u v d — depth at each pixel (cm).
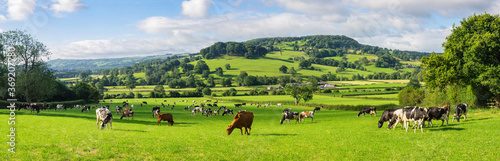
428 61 4475
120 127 2656
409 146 1681
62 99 10462
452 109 3947
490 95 4409
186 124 3544
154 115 4734
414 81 15312
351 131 2439
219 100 12925
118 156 1400
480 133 1941
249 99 12912
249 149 1653
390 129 2450
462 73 4184
